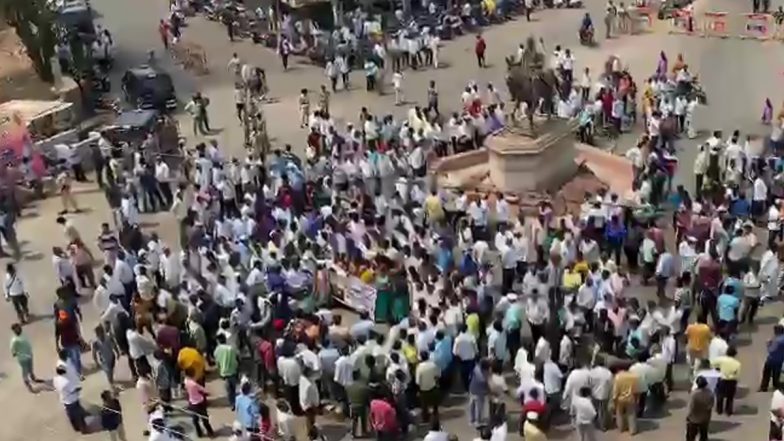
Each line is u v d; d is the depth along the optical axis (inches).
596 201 1182.9
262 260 1070.4
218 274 1050.7
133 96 1740.9
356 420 924.6
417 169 1395.2
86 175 1503.4
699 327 939.3
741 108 1601.9
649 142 1364.4
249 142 1533.0
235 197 1311.5
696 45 1884.8
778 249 1096.2
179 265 1096.2
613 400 900.0
